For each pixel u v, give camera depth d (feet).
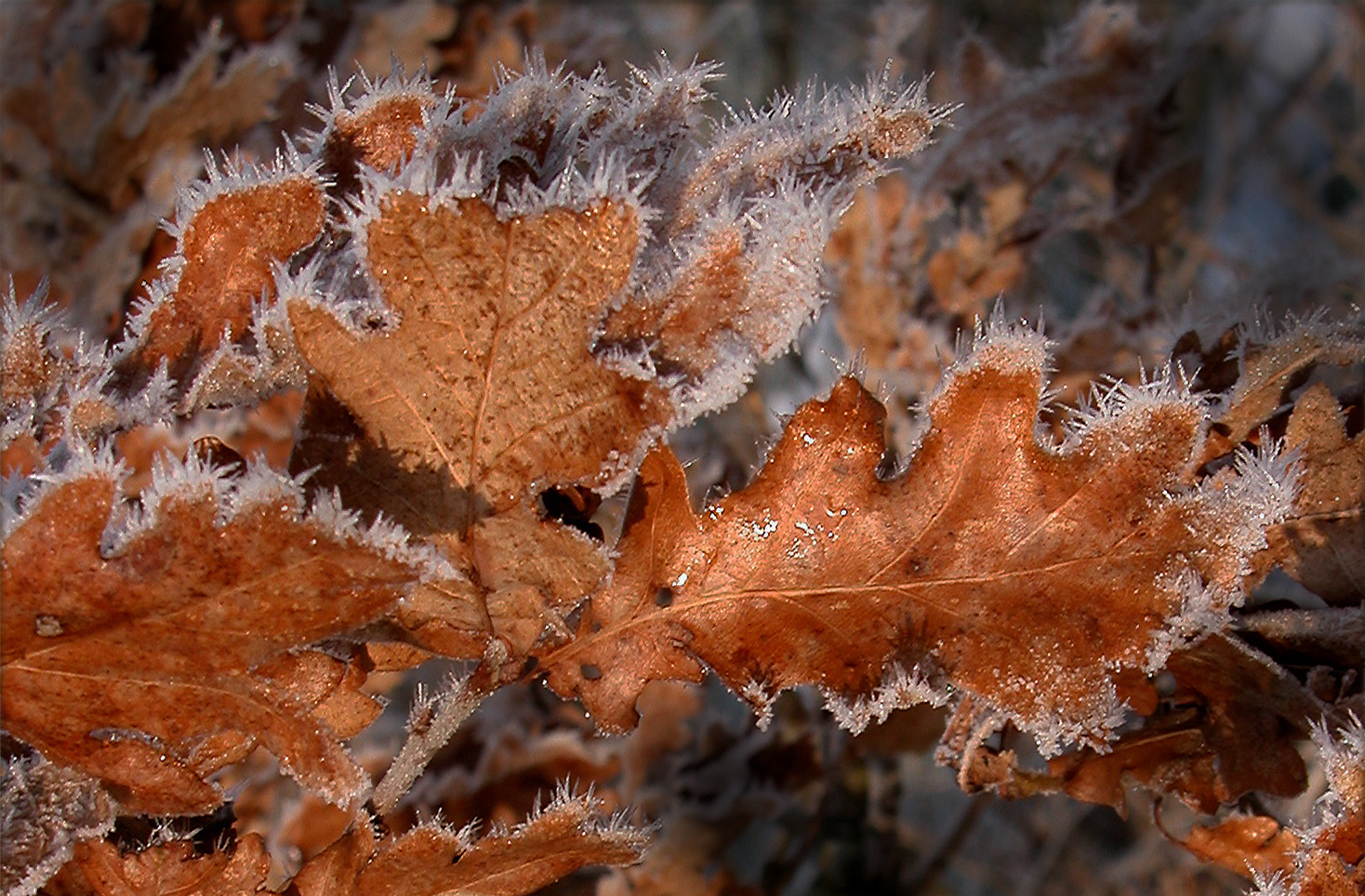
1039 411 1.94
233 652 1.82
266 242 1.90
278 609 1.82
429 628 1.87
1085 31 2.69
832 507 1.92
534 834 1.90
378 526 1.82
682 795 2.52
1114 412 1.93
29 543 1.81
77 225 2.96
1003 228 2.57
